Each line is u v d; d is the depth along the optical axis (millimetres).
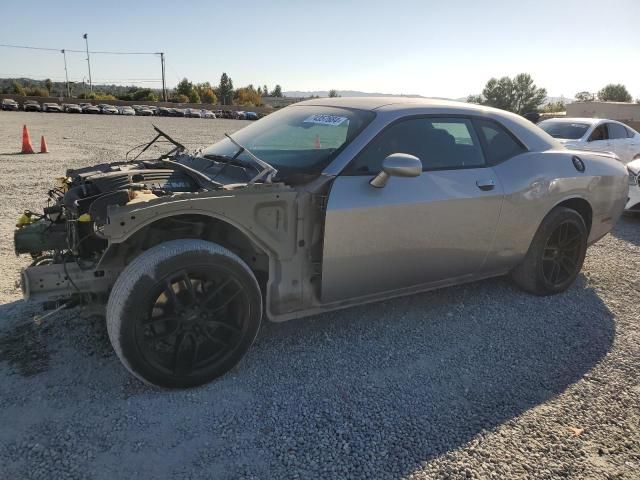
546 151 4301
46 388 2832
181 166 3590
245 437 2541
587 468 2451
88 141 18281
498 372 3254
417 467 2396
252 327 3039
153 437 2502
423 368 3258
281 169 3316
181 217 2920
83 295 2998
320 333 3654
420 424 2703
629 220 7988
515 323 3945
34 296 2836
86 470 2270
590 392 3070
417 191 3459
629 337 3801
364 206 3215
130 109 58344
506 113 4301
